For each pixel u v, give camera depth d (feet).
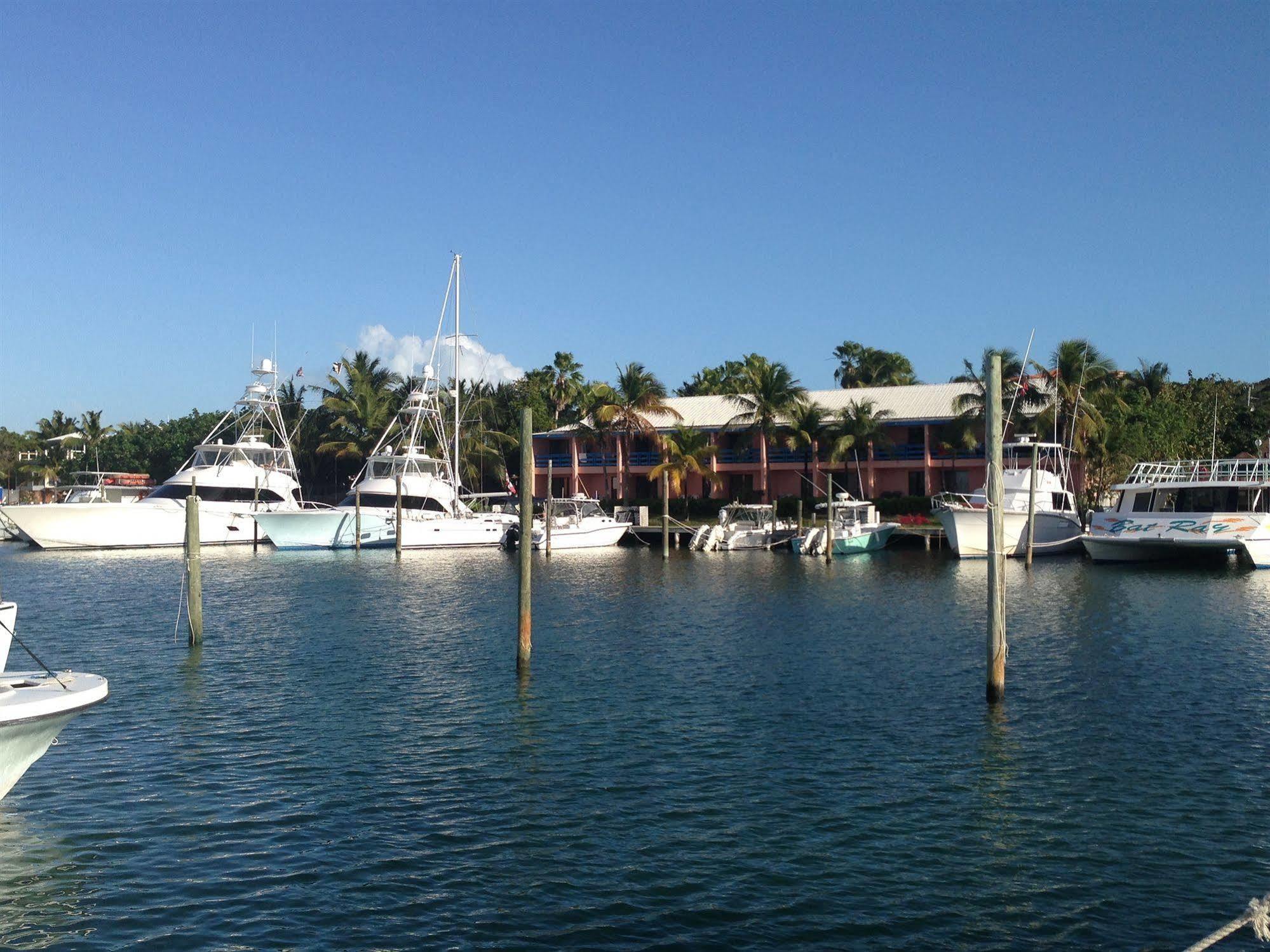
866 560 185.78
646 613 115.85
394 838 46.80
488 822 48.70
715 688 75.56
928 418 239.71
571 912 39.81
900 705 69.92
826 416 239.91
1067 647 90.89
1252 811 49.47
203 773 55.77
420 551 203.41
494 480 292.81
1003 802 50.98
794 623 107.45
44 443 354.54
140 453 345.10
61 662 85.30
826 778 54.70
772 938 37.86
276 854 45.06
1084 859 44.32
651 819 49.01
